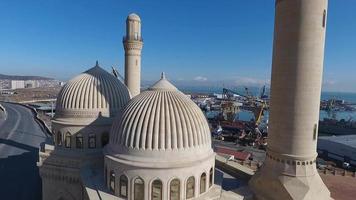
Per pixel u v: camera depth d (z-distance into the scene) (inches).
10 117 5866.1
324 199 1338.6
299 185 1302.9
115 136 1330.0
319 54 1268.5
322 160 3722.9
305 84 1270.9
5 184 2438.5
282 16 1305.4
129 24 2529.5
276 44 1355.8
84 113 1740.9
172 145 1237.1
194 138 1285.7
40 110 7007.9
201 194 1300.4
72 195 1747.0
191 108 1336.1
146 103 1302.9
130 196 1230.3
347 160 3646.7
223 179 1610.5
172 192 1224.8
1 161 3016.7
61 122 1739.7
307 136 1306.6
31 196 2233.0
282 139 1342.3
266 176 1408.7
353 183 2564.0
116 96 1827.0
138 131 1244.5
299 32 1250.0
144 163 1205.7
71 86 1798.7
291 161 1320.1
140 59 2632.9
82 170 1573.6
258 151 3789.4
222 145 4104.3
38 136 4180.6
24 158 3137.3
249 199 1384.1
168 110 1278.3
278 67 1342.3
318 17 1238.3
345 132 6766.7
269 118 1433.3
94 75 1841.8
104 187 1348.4
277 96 1357.0
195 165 1242.6
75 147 1750.7
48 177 1781.5
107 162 1321.4
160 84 1392.7
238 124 5526.6
